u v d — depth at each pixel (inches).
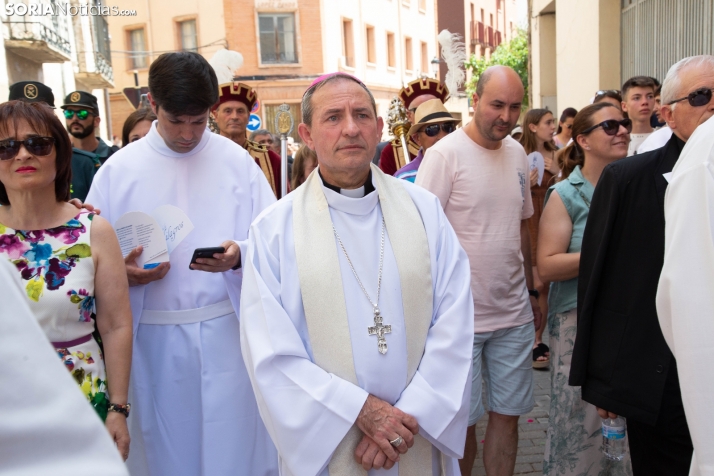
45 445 30.9
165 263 109.4
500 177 127.5
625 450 122.0
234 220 118.1
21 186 87.1
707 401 66.2
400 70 1172.5
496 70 123.7
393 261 86.0
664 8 313.6
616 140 123.3
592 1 382.0
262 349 80.7
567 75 435.5
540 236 128.6
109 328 94.6
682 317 67.9
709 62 101.3
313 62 980.6
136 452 113.3
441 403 80.7
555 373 128.1
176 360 113.3
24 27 532.4
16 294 33.3
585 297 104.7
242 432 114.8
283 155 169.3
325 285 82.9
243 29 965.8
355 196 88.4
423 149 163.6
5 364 31.0
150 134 117.7
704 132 71.8
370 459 78.4
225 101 181.9
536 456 157.2
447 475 86.0
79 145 194.7
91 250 92.0
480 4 1453.0
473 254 126.7
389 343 82.7
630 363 99.7
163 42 1011.9
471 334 86.0
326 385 78.7
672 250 70.2
